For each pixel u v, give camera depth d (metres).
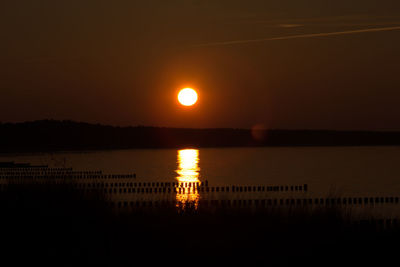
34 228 18.91
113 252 16.22
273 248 16.55
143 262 15.29
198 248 16.59
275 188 44.88
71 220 19.98
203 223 19.64
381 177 58.69
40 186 26.83
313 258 15.61
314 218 20.09
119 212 22.06
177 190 44.12
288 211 21.81
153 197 37.72
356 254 15.92
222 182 52.47
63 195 24.55
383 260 15.41
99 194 25.39
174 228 19.02
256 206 22.27
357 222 19.84
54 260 15.42
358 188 46.56
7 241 17.33
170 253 16.12
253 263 15.18
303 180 54.88
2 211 21.34
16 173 60.69
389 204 35.19
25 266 14.87
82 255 15.95
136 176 60.38
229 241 17.36
